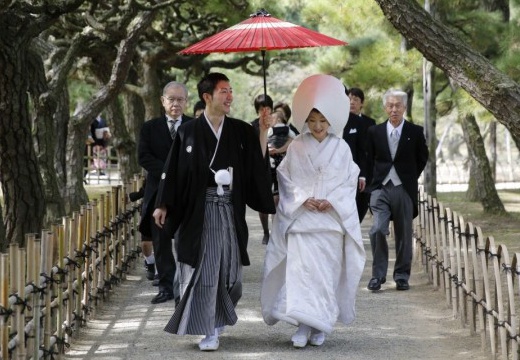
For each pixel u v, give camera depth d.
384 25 16.45
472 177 20.62
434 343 7.43
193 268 6.89
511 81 7.17
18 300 5.85
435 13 14.45
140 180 11.95
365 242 14.00
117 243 10.22
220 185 6.89
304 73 38.47
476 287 7.34
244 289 9.80
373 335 7.69
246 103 40.62
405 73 15.78
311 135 7.24
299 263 7.02
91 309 8.44
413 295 9.55
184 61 21.03
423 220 10.95
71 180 16.11
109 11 13.71
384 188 9.78
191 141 6.92
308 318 6.92
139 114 21.39
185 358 6.87
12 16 9.75
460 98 13.79
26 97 10.27
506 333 6.60
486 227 16.16
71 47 13.77
